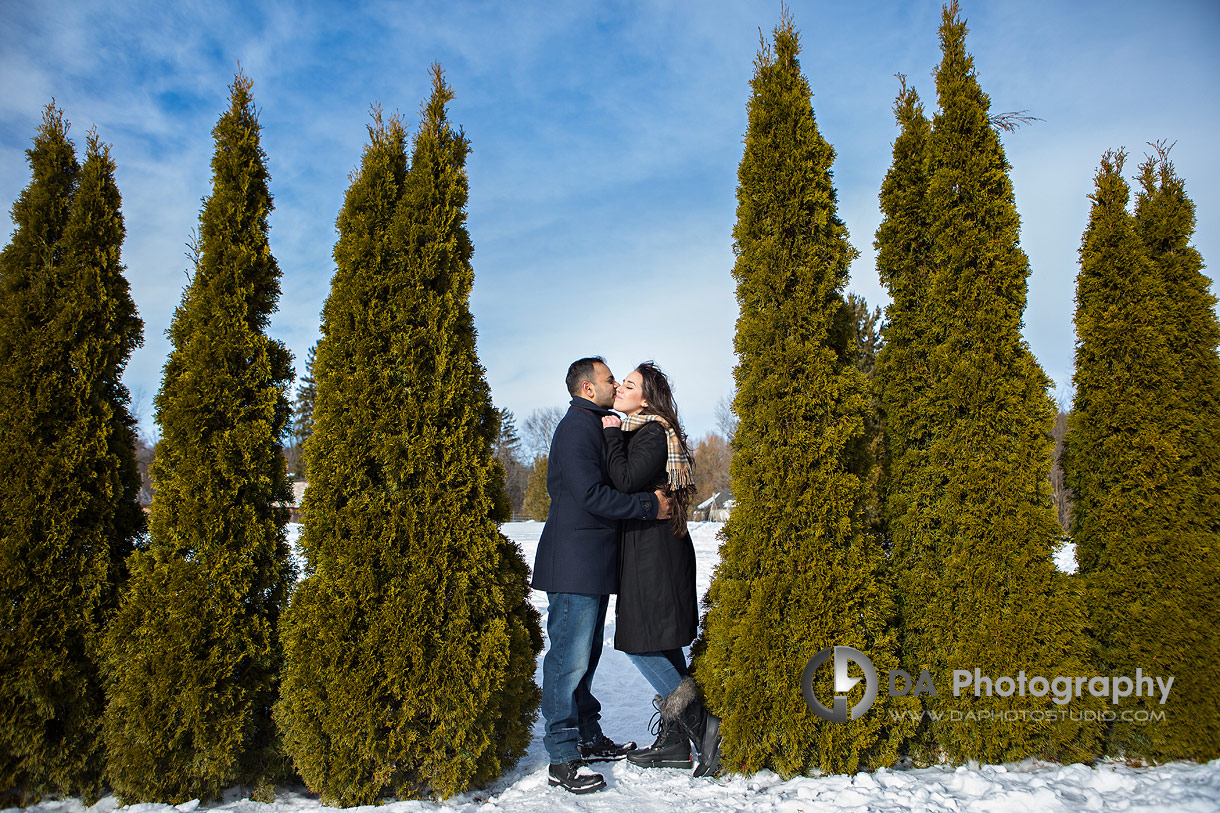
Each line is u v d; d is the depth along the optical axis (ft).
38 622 10.48
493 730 11.44
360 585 10.79
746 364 12.12
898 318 12.85
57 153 11.66
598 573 11.55
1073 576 11.90
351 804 10.68
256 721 11.28
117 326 11.71
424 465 11.34
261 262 11.94
